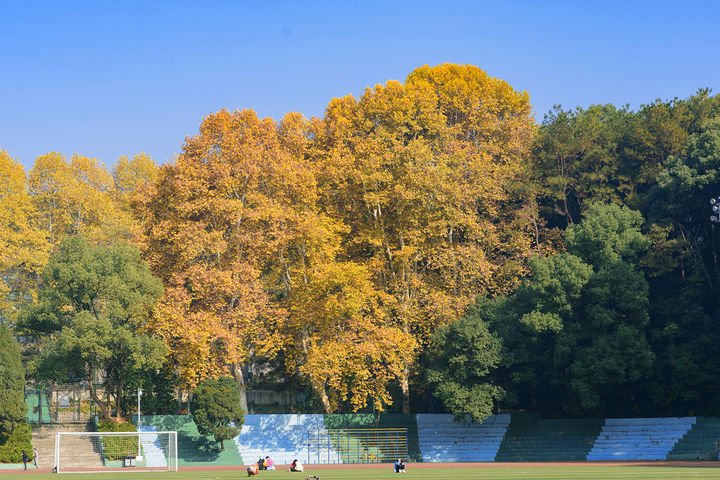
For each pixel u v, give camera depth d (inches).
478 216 3592.5
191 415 3186.5
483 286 3486.7
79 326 2908.5
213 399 2967.5
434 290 3371.1
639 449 3043.8
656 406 3294.8
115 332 2957.7
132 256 3171.8
